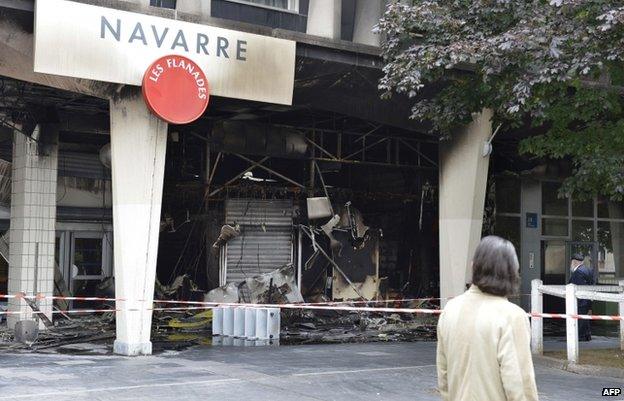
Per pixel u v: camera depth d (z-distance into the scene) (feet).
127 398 29.14
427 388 32.73
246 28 44.32
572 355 39.42
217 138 57.26
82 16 38.96
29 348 44.55
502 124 54.03
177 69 41.01
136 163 41.47
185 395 30.09
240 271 60.70
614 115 43.14
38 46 37.81
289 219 61.87
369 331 57.11
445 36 40.40
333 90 49.65
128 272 41.55
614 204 78.33
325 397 30.40
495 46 37.14
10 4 37.76
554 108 41.42
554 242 74.59
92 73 39.27
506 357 12.64
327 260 63.46
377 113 52.39
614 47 35.76
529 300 71.82
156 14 41.32
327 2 48.93
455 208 56.34
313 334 54.65
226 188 60.08
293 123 62.80
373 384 33.58
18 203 54.03
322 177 66.33
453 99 42.57
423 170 68.39
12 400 28.32
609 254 77.61
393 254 69.72
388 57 43.06
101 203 61.57
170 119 40.81
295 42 45.52
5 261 58.65
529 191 72.90
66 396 29.22
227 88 42.86
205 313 57.82
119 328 42.16
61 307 57.67
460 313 13.37
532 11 38.24
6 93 49.83
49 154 54.24
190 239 62.03
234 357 41.70
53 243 54.44
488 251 13.44
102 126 57.41
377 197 66.44
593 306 70.54
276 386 32.60
